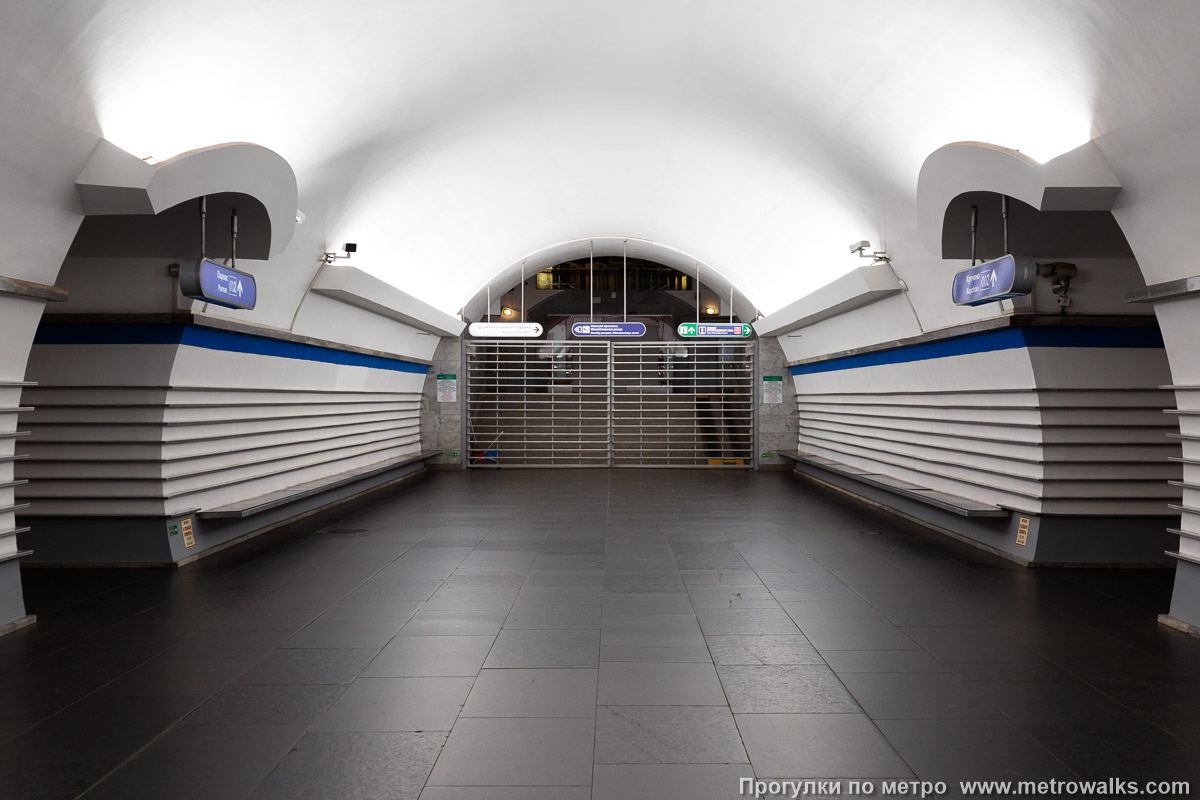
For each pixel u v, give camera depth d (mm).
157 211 5016
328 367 10969
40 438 6965
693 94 9133
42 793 2936
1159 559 7098
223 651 4652
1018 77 5453
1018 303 7023
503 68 8297
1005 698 3920
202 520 7594
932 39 5898
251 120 6434
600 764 3188
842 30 6535
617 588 6238
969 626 5195
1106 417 7098
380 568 6984
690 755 3273
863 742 3402
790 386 16812
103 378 6930
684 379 18578
